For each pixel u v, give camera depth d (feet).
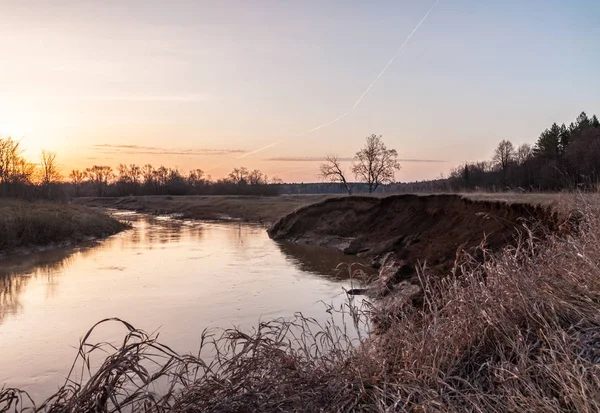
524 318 17.79
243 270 64.75
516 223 49.03
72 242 98.53
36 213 100.68
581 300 17.99
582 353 14.84
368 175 225.97
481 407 13.60
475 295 19.47
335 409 15.69
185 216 211.61
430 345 17.54
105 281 56.44
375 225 98.12
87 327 37.81
